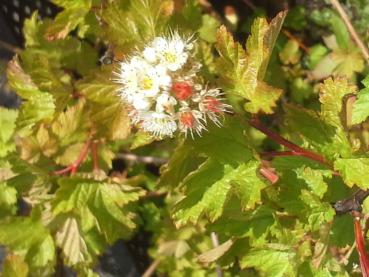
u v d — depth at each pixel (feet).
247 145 0.57
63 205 0.66
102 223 0.67
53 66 0.75
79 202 0.66
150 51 0.53
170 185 0.60
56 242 0.72
